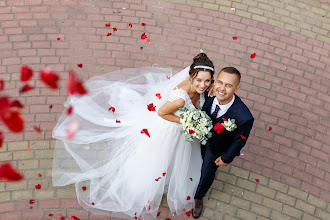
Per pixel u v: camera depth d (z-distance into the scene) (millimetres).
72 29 4754
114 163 3646
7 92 4234
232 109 2645
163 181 3561
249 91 4586
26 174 3760
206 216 3719
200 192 3514
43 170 3801
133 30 4852
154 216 3551
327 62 4922
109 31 4805
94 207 3498
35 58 4512
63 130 3852
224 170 4016
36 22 4738
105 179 3621
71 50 4621
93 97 4145
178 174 3562
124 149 3668
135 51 4727
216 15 5070
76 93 988
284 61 4859
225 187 3910
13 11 4785
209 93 2812
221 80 2438
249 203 3846
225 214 3756
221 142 2865
